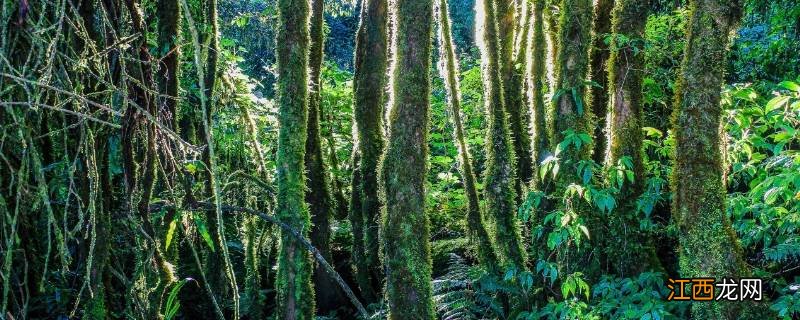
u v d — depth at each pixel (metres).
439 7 3.54
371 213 4.59
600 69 3.82
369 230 4.62
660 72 4.31
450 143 6.28
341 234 5.57
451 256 4.51
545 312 3.23
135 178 2.50
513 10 4.45
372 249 4.61
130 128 2.40
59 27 1.83
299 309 3.21
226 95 4.41
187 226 3.06
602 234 3.40
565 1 3.26
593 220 3.38
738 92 3.29
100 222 2.38
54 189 2.45
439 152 7.03
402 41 2.90
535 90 3.74
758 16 5.93
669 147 3.66
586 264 3.43
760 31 5.85
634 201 3.38
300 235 3.13
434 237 5.39
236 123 4.57
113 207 2.57
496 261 3.70
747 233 3.15
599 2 3.84
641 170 3.42
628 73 3.39
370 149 4.60
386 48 4.58
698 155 2.66
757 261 3.47
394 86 2.94
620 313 2.97
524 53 4.37
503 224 3.63
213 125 4.46
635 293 3.10
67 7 2.23
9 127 2.08
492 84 3.71
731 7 2.58
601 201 3.01
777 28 5.05
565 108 3.28
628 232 3.36
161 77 3.03
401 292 2.92
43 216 2.57
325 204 4.75
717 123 2.66
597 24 3.85
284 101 3.25
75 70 2.08
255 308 4.28
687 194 2.71
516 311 3.54
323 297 4.76
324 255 4.74
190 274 4.52
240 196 4.37
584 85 3.23
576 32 3.24
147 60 2.53
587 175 3.05
